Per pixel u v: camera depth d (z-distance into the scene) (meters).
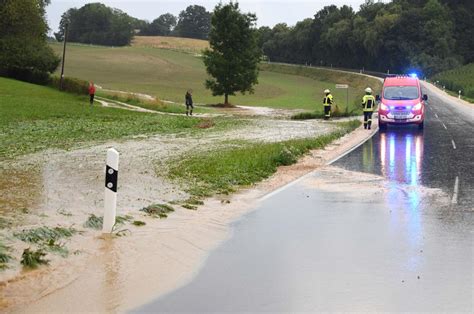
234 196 13.12
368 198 12.83
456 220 10.58
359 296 6.67
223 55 74.44
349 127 31.92
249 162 17.31
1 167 16.28
